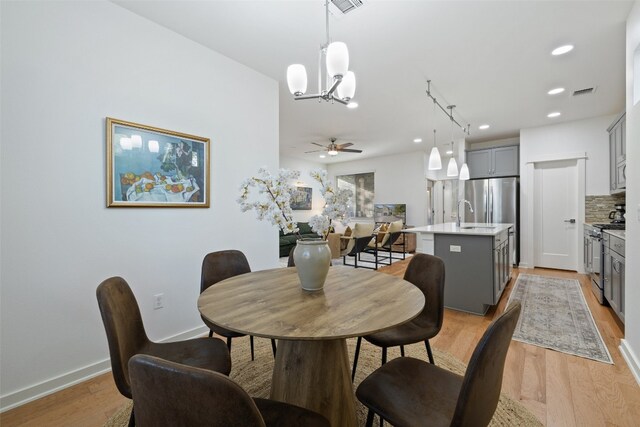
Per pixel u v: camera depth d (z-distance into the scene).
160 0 2.04
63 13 1.87
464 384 0.81
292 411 0.99
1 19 1.66
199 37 2.49
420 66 2.99
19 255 1.72
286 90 3.59
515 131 5.47
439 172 8.02
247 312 1.19
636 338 1.99
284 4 2.08
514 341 2.45
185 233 2.50
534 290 3.88
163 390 0.63
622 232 2.91
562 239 5.09
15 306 1.71
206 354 1.43
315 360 1.33
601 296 3.29
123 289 1.38
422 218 7.33
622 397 1.74
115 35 2.09
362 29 2.38
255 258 3.06
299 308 1.23
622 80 3.33
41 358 1.80
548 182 5.20
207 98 2.64
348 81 1.97
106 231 2.06
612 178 4.23
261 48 2.66
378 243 6.06
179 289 2.46
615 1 2.09
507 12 2.19
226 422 0.62
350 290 1.50
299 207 8.43
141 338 1.45
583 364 2.10
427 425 0.94
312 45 2.61
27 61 1.74
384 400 1.05
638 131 2.00
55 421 1.60
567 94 3.73
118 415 1.64
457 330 2.74
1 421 1.59
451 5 2.11
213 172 2.69
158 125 2.31
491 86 3.48
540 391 1.81
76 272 1.93
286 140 6.23
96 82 2.00
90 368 1.98
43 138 1.79
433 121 4.89
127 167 2.14
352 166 8.73
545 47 2.65
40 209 1.79
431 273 1.78
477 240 3.13
